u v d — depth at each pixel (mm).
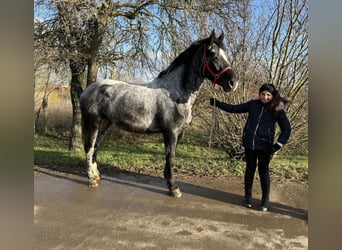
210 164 5215
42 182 4238
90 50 5953
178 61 3605
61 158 5605
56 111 9453
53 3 5352
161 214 3211
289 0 4637
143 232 2797
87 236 2701
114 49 6535
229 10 5457
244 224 3012
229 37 4969
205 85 5344
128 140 7996
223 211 3326
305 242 2668
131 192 3883
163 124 3623
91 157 4090
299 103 4965
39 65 5680
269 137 3244
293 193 3943
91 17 5691
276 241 2680
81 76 6355
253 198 3744
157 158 5742
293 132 5062
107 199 3627
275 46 4891
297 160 5586
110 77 7398
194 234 2777
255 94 5016
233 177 4598
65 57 5594
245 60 4922
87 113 3932
